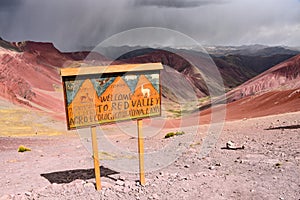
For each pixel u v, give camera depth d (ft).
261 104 131.95
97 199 19.58
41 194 21.09
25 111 162.61
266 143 34.53
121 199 19.35
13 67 341.00
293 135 37.78
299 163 23.94
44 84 367.04
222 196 18.74
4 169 31.53
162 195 19.45
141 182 21.76
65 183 23.97
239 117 98.73
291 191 18.62
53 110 241.76
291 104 109.29
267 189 19.22
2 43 437.17
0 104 171.83
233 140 40.06
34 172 29.27
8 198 20.92
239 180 21.16
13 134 98.27
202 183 21.04
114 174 25.94
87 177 25.55
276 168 23.25
